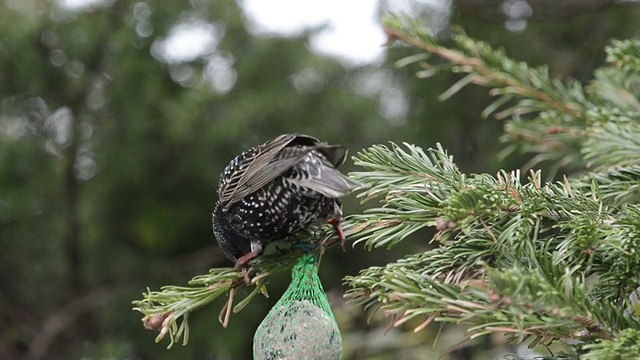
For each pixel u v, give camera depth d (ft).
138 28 47.70
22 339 51.80
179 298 18.99
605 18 40.96
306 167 19.38
